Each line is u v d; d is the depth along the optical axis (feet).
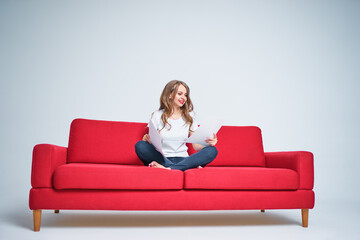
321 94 12.89
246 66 12.96
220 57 12.98
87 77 12.23
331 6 13.34
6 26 12.19
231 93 12.71
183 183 6.56
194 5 13.25
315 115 12.73
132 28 12.82
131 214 8.48
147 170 6.38
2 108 11.79
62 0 12.60
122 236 6.21
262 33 13.23
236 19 13.28
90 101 12.09
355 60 13.20
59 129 11.80
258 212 9.08
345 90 13.00
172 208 6.47
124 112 12.16
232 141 8.63
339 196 11.62
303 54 13.15
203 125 6.67
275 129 12.50
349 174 12.43
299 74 13.00
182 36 13.01
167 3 13.16
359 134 12.74
